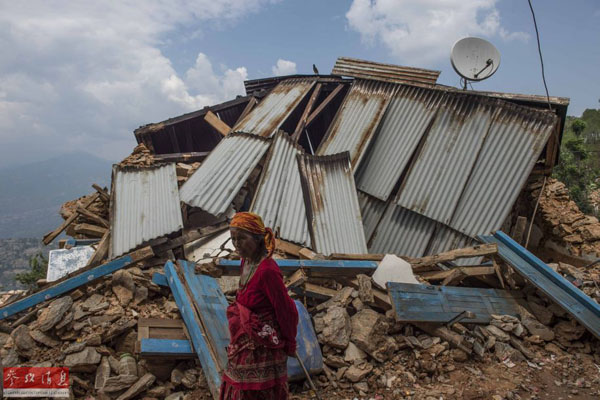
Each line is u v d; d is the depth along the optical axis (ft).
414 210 31.40
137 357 14.99
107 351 14.83
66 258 26.81
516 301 19.35
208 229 25.73
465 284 22.74
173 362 14.88
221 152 32.76
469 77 33.71
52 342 14.96
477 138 31.19
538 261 19.58
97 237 32.40
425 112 34.42
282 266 18.71
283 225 26.96
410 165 32.99
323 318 16.28
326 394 14.37
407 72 37.19
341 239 27.91
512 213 33.99
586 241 30.09
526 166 28.78
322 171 30.89
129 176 29.04
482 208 29.40
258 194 27.96
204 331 14.83
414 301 17.29
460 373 15.61
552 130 28.76
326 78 43.27
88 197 36.58
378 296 17.93
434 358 15.93
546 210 32.35
